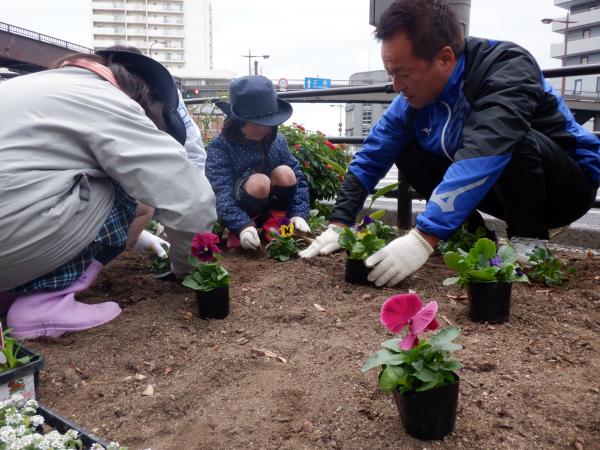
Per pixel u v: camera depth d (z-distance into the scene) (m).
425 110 2.86
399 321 1.41
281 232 3.28
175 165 2.22
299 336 2.14
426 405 1.42
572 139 2.86
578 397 1.64
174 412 1.65
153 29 141.75
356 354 1.95
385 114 3.14
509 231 3.02
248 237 3.21
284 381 1.79
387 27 2.39
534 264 2.79
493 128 2.39
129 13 141.00
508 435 1.47
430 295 2.59
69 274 2.23
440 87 2.58
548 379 1.75
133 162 2.10
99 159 2.10
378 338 2.08
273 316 2.35
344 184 3.23
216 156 3.45
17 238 1.92
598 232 4.32
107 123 2.07
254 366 1.91
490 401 1.62
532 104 2.48
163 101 2.47
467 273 2.23
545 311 2.35
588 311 2.37
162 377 1.86
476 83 2.53
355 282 2.74
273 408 1.64
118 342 2.10
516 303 2.43
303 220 3.55
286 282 2.76
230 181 3.47
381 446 1.44
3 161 1.89
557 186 2.85
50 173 1.98
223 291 2.33
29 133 1.96
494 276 2.19
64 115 2.02
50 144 2.00
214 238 2.31
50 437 1.19
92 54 2.37
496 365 1.84
